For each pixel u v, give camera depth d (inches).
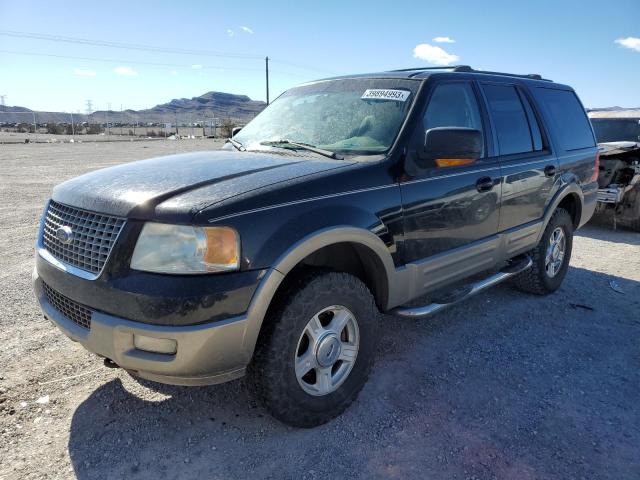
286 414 106.8
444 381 133.8
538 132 182.7
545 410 121.6
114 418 114.4
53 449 103.8
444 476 98.9
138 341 93.7
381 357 146.3
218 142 1791.3
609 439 111.2
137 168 121.8
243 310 95.0
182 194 99.2
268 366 102.3
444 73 148.4
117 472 98.1
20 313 168.6
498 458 104.2
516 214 166.7
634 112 424.8
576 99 218.2
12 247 251.6
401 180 124.3
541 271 189.9
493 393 128.6
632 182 323.3
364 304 117.0
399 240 124.1
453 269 143.2
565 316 180.4
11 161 789.2
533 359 147.2
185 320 90.1
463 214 142.2
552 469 101.3
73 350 144.3
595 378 137.4
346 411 119.5
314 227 103.7
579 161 203.0
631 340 162.1
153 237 93.0
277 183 105.0
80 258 101.4
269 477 97.9
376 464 102.0
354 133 136.0
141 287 91.0
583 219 214.5
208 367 94.7
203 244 91.7
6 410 115.5
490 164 153.6
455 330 165.8
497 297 197.6
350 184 114.3
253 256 95.6
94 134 2871.6
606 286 215.5
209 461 101.8
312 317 107.5
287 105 163.2
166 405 120.0
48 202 122.1
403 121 131.0
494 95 165.5
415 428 113.7
